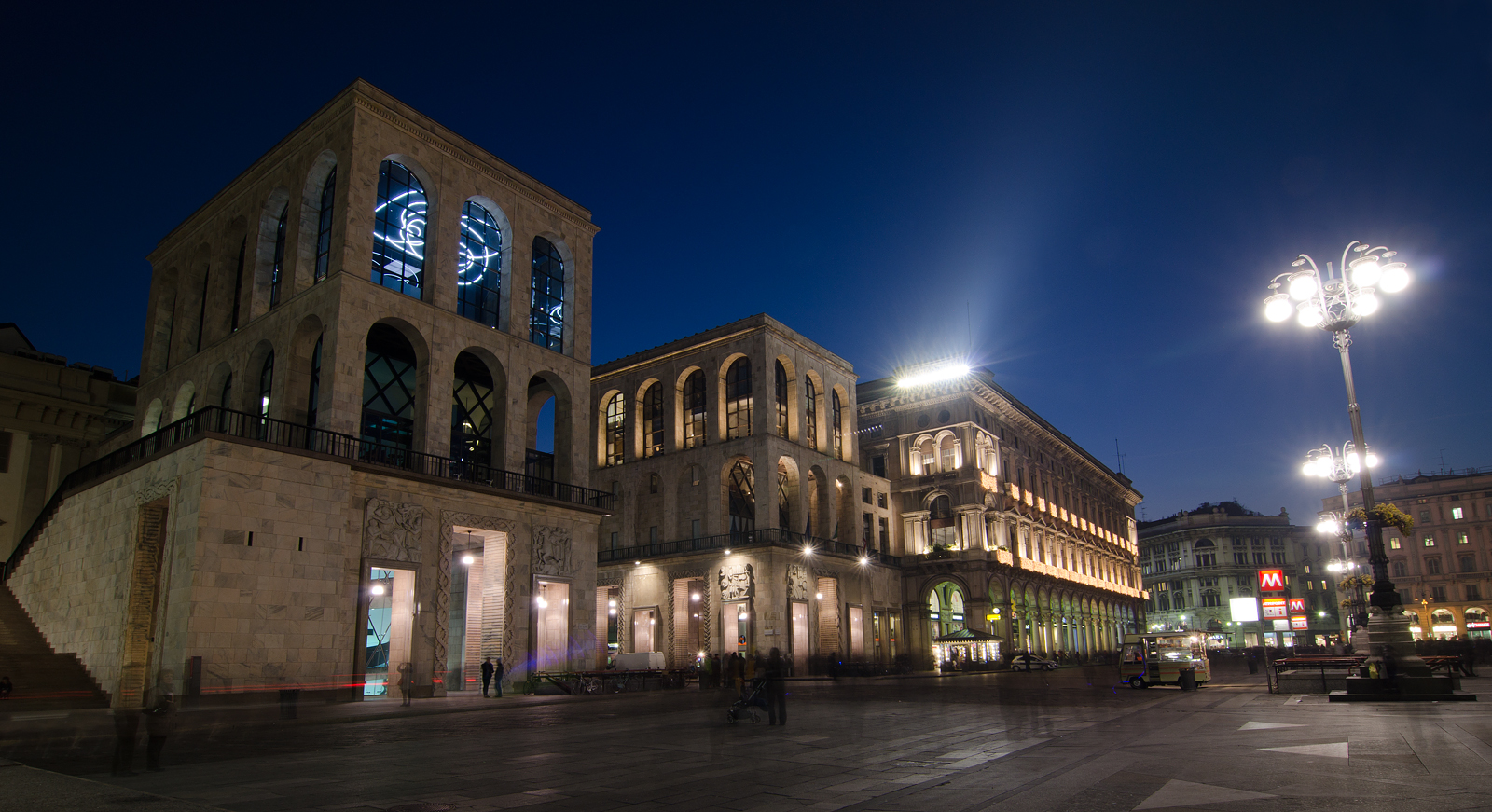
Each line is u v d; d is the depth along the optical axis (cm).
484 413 4612
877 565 6862
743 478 6306
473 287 4244
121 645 3075
